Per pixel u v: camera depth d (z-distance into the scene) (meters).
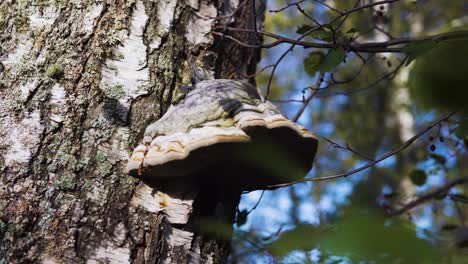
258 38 3.21
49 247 1.86
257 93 2.30
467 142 3.71
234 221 2.26
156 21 2.47
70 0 2.33
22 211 1.88
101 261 1.90
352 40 3.04
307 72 3.31
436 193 4.29
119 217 2.00
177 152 1.94
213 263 2.09
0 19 2.25
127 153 2.13
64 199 1.95
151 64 2.36
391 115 10.01
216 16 2.73
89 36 2.28
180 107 2.15
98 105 2.17
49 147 2.02
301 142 2.01
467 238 1.01
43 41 2.22
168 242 2.04
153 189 2.10
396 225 0.67
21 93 2.10
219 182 2.19
